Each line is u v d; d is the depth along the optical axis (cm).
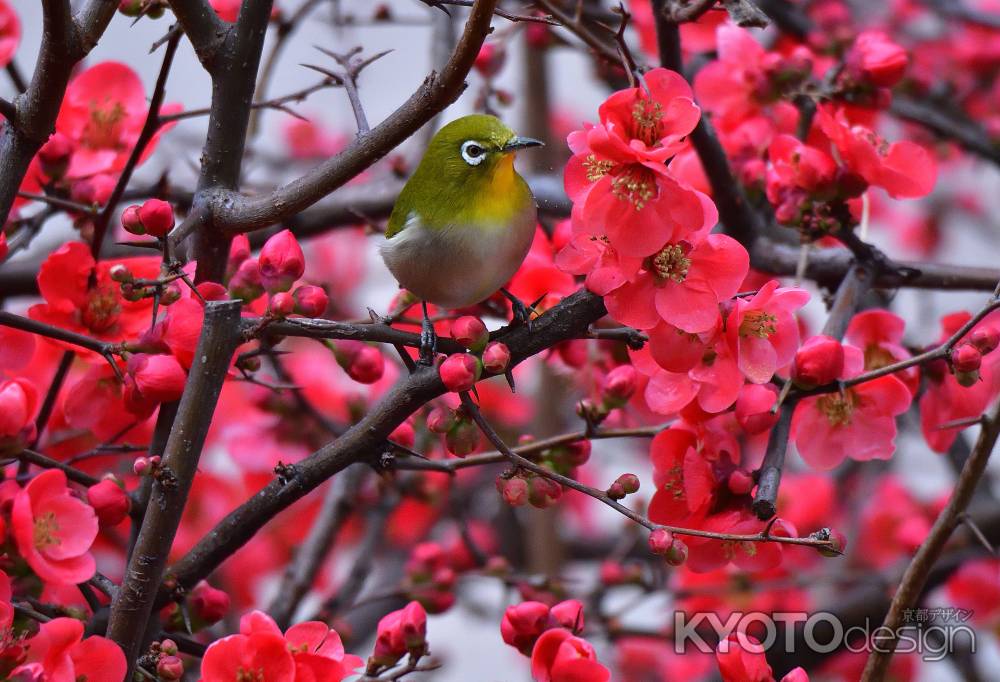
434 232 179
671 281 173
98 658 171
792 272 186
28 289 191
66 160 182
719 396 175
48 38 173
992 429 172
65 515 174
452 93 172
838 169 180
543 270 182
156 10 178
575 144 174
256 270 176
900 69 184
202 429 172
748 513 175
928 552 173
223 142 177
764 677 174
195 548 175
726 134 188
